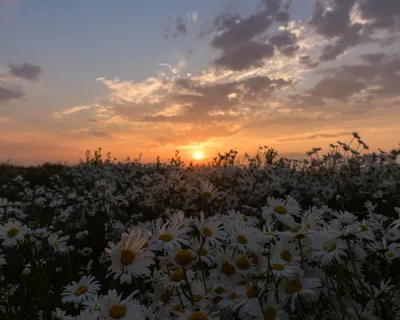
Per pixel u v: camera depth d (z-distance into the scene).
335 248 1.77
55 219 6.40
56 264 3.67
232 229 2.10
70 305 2.84
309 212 2.15
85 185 10.16
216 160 7.15
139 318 1.69
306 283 1.80
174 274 1.93
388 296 1.76
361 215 5.78
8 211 4.90
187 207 5.34
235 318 1.94
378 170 7.86
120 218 6.49
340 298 1.87
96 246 5.29
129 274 1.70
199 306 1.83
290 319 1.83
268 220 2.23
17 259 3.51
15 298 2.67
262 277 1.82
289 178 8.43
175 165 8.16
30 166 16.17
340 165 8.54
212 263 2.10
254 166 7.43
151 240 1.85
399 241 2.64
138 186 7.92
